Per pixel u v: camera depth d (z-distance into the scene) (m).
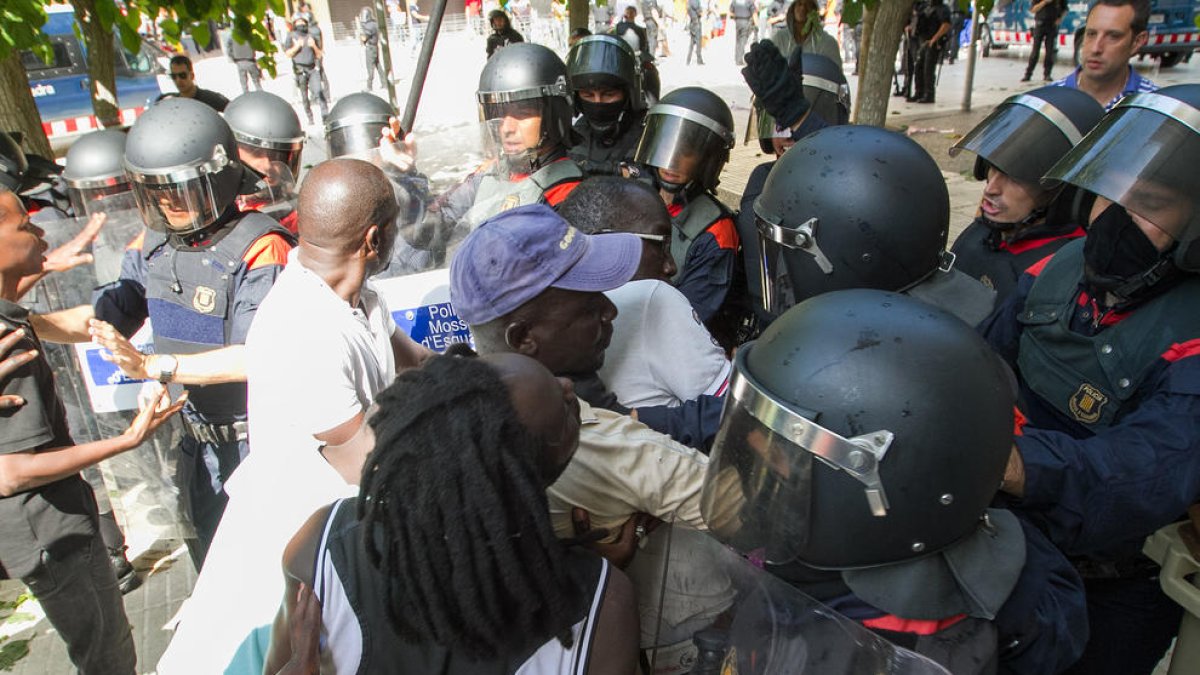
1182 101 1.43
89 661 2.43
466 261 1.49
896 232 1.61
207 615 1.58
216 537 1.72
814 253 1.66
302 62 13.10
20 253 2.15
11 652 3.04
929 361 1.10
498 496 0.95
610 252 1.50
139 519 2.97
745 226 2.65
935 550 1.14
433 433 0.96
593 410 1.39
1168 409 1.45
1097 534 1.42
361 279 1.91
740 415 1.20
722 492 1.23
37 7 3.47
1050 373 1.72
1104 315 1.62
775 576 1.23
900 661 1.08
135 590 3.30
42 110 11.25
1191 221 1.39
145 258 2.48
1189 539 1.64
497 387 1.00
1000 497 1.47
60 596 2.31
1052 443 1.43
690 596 1.25
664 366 1.67
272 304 1.84
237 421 2.46
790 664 1.13
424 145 2.89
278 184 3.16
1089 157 1.52
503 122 2.90
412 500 0.95
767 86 2.46
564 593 1.01
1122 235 1.51
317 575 1.04
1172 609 1.82
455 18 26.17
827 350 1.13
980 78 13.09
